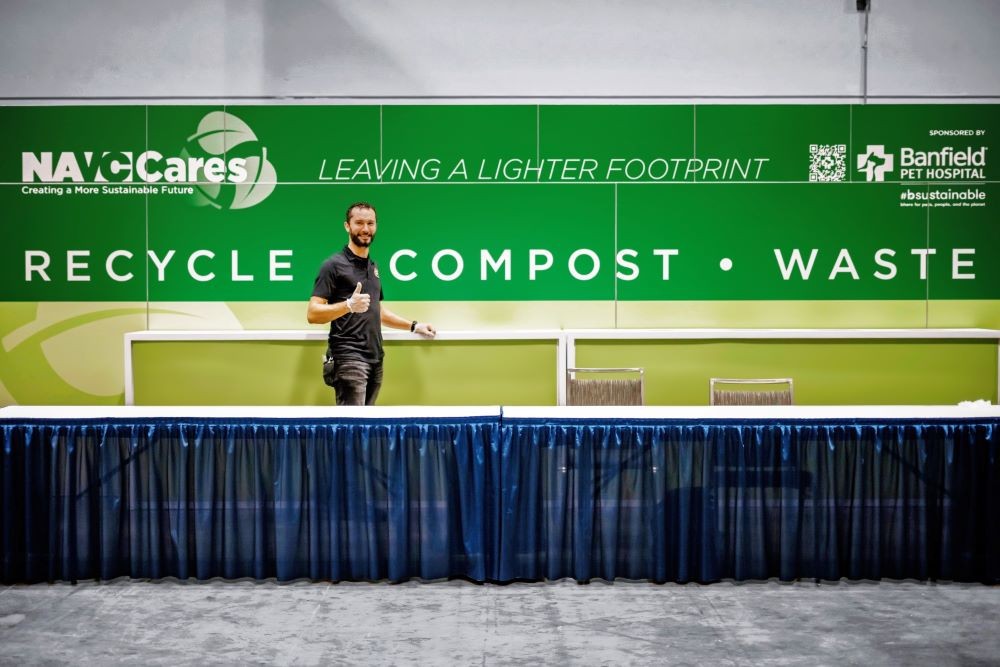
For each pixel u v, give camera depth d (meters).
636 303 6.20
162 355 5.85
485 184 6.13
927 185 6.16
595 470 3.37
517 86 6.12
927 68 6.13
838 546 3.37
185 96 6.09
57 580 3.39
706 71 6.12
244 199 6.12
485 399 5.89
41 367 6.16
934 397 5.94
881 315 6.20
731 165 6.14
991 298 6.18
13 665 2.69
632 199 6.15
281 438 3.35
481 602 3.20
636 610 3.12
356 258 5.29
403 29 6.09
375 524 3.37
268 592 3.30
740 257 6.17
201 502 3.37
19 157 6.08
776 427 3.34
